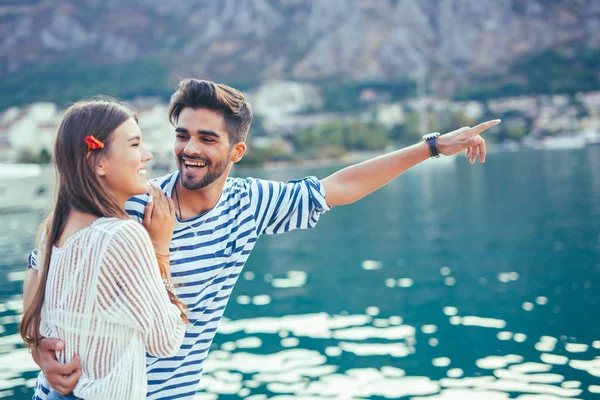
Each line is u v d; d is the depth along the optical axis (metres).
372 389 4.95
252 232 2.39
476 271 9.46
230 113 2.22
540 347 5.71
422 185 27.86
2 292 8.99
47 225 2.05
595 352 5.47
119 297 1.88
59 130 2.02
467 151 2.66
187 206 2.29
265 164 57.12
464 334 6.32
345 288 8.96
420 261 10.70
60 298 1.92
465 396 4.68
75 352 1.90
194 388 2.32
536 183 23.59
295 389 5.03
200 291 2.27
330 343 6.29
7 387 5.15
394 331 6.60
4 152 49.28
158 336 1.94
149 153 2.10
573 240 11.41
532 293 7.79
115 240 1.88
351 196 2.60
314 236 15.13
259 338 6.60
